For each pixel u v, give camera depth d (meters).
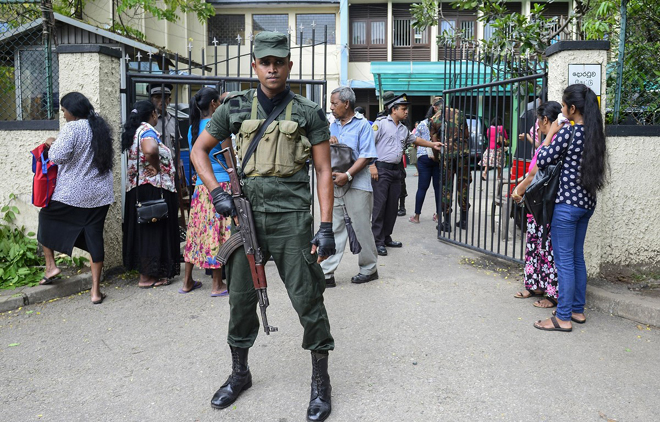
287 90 2.97
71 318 4.52
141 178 5.16
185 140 8.11
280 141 2.88
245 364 3.22
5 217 5.74
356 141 5.27
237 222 3.01
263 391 3.27
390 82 16.89
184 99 12.54
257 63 2.86
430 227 8.22
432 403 3.11
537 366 3.56
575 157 4.00
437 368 3.54
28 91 6.15
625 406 3.06
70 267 5.60
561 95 4.96
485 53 6.70
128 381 3.42
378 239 6.57
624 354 3.74
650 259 5.41
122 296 5.08
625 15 5.21
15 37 6.13
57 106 6.11
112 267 5.75
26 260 5.53
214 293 5.05
